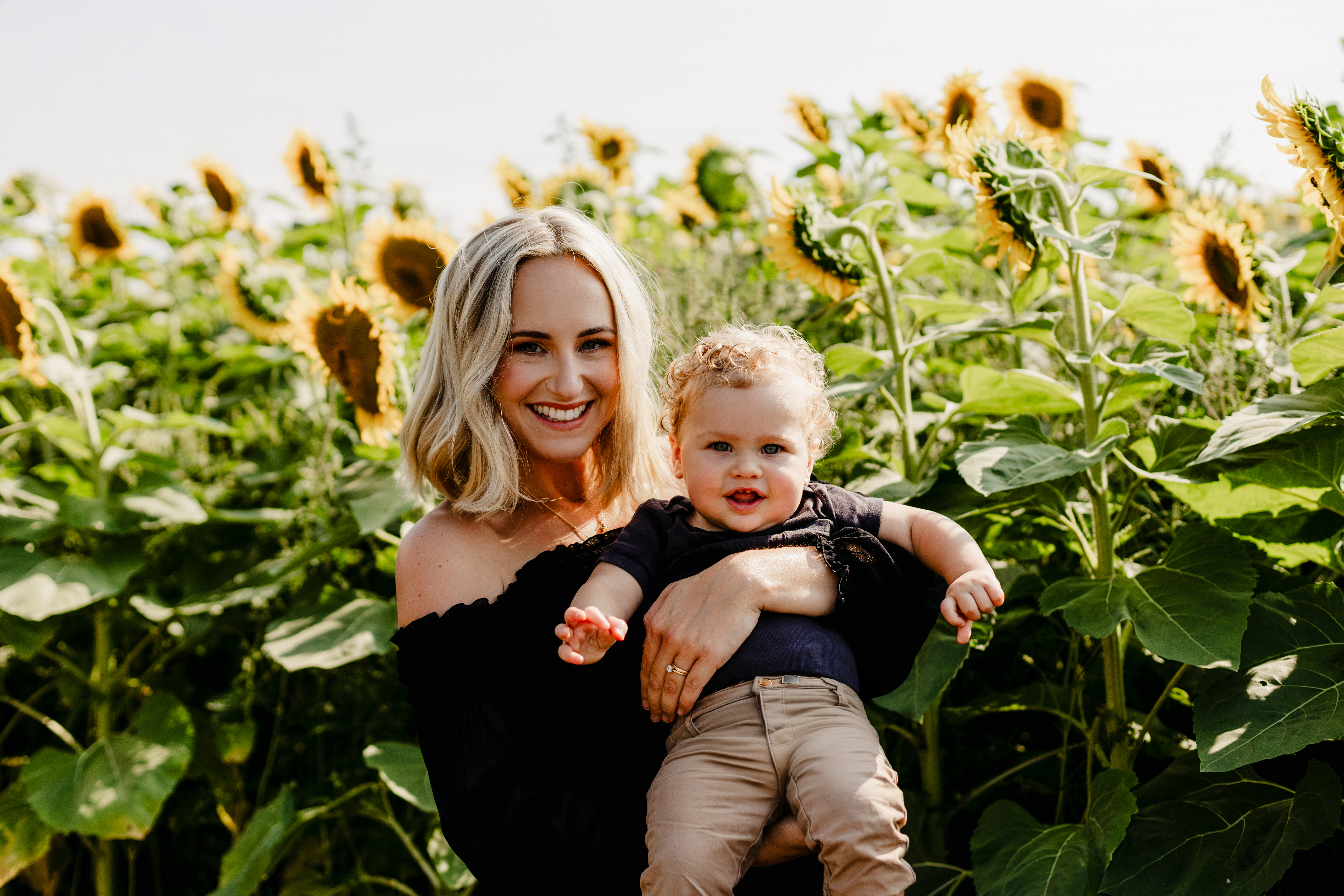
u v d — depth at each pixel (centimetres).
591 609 152
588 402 185
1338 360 206
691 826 153
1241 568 203
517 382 179
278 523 370
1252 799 201
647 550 175
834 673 163
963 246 294
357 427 374
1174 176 319
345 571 382
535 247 178
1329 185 197
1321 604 204
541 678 171
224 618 379
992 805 230
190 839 398
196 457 415
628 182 468
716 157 411
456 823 165
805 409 176
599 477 204
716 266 378
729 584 162
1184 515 262
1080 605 209
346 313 294
